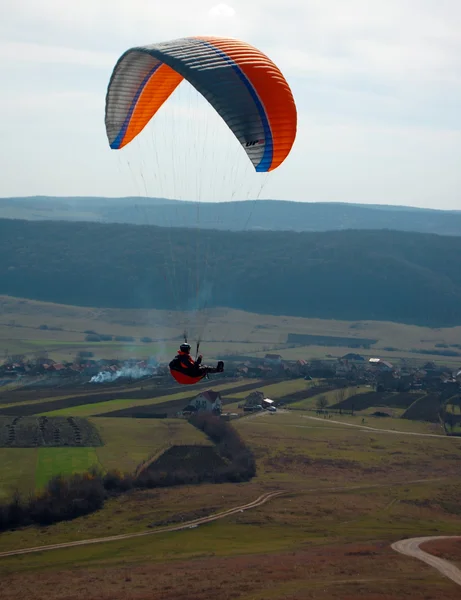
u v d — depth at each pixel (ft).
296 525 180.65
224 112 79.36
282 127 82.07
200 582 124.77
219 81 79.51
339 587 114.73
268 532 173.27
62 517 189.37
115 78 88.38
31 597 125.18
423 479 243.40
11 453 247.09
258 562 139.85
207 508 196.65
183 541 165.89
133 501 206.18
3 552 161.99
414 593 110.63
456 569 130.72
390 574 125.29
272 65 84.12
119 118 93.04
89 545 165.68
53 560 153.89
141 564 145.79
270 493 216.95
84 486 203.21
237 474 235.40
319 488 225.56
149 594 119.55
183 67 79.87
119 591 123.54
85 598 120.98
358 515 193.36
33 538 173.47
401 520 190.19
